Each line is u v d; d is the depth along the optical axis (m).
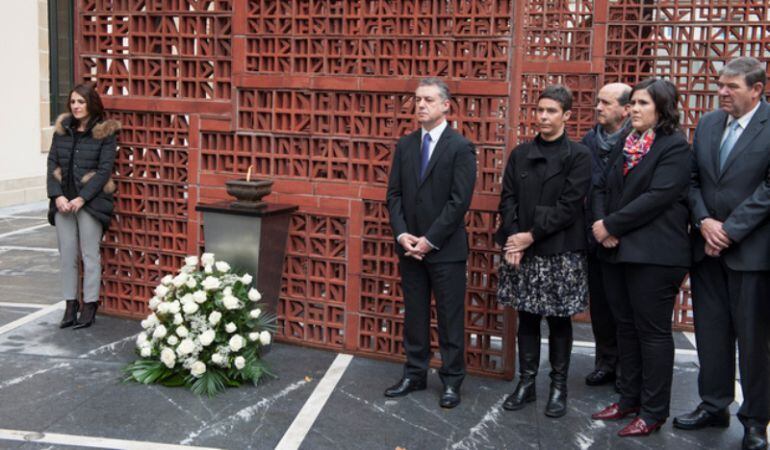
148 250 5.42
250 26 4.93
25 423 3.70
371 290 4.86
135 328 5.32
